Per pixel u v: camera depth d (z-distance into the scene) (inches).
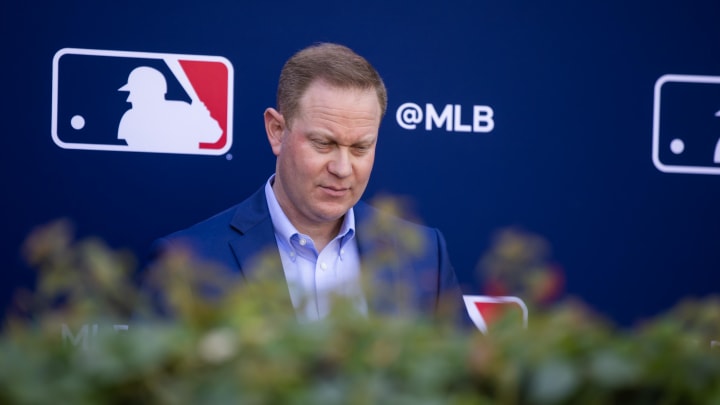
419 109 442.9
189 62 430.9
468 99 444.8
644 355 177.9
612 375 171.6
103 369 167.8
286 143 376.8
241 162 436.8
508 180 448.1
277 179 394.9
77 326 182.9
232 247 383.2
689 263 458.9
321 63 369.4
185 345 171.9
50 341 178.7
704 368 177.6
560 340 178.1
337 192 372.8
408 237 208.5
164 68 430.0
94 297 189.8
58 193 426.3
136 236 432.1
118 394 172.6
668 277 458.0
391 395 168.7
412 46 441.1
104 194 429.4
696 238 458.6
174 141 432.8
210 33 431.2
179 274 198.8
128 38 427.2
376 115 374.0
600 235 453.4
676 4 451.2
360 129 367.2
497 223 448.5
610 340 182.7
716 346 186.1
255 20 433.1
